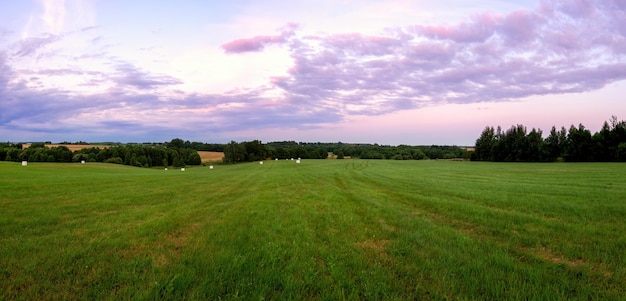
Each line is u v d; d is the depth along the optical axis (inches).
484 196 568.7
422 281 197.2
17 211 417.1
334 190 757.3
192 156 4665.4
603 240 277.0
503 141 3730.3
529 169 1823.3
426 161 3786.9
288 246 266.7
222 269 209.8
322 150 5290.4
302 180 1090.1
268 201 555.2
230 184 936.9
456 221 378.6
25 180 863.1
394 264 226.1
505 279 196.7
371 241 290.2
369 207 484.1
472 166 2468.0
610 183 837.2
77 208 452.4
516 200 511.8
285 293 179.2
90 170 1851.6
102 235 300.7
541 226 338.3
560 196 560.4
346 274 206.4
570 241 279.7
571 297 175.0
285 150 5073.8
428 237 297.7
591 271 210.2
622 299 170.9
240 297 171.8
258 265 220.1
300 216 407.8
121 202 522.0
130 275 200.5
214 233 313.4
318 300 173.8
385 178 1159.0
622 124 2925.7
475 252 248.5
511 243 279.4
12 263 219.0
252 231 319.0
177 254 249.3
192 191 733.3
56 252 243.6
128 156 4224.9
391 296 175.0
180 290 180.9
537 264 224.8
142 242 278.1
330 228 340.8
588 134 3070.9
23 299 170.7
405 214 422.3
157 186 837.8
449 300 173.9
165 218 381.7
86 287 186.4
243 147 4638.3
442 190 703.1
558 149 3331.7
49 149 3983.8
